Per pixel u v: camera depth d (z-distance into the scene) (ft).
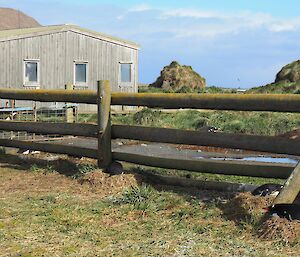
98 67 73.87
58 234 15.37
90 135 24.67
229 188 20.57
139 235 15.34
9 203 18.95
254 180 24.56
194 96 20.65
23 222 16.48
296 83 98.99
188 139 21.06
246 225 15.48
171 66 124.98
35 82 69.15
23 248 14.01
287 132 47.32
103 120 23.31
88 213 17.66
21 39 67.77
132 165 26.58
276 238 14.35
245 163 20.61
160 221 16.80
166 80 122.83
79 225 16.30
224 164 20.74
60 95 25.55
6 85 67.05
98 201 19.31
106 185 21.15
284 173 19.45
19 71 67.97
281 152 18.94
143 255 13.48
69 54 71.67
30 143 28.32
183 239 14.88
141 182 21.85
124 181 21.39
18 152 31.73
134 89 76.84
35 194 20.51
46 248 14.06
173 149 41.27
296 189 15.46
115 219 17.04
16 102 62.59
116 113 70.44
